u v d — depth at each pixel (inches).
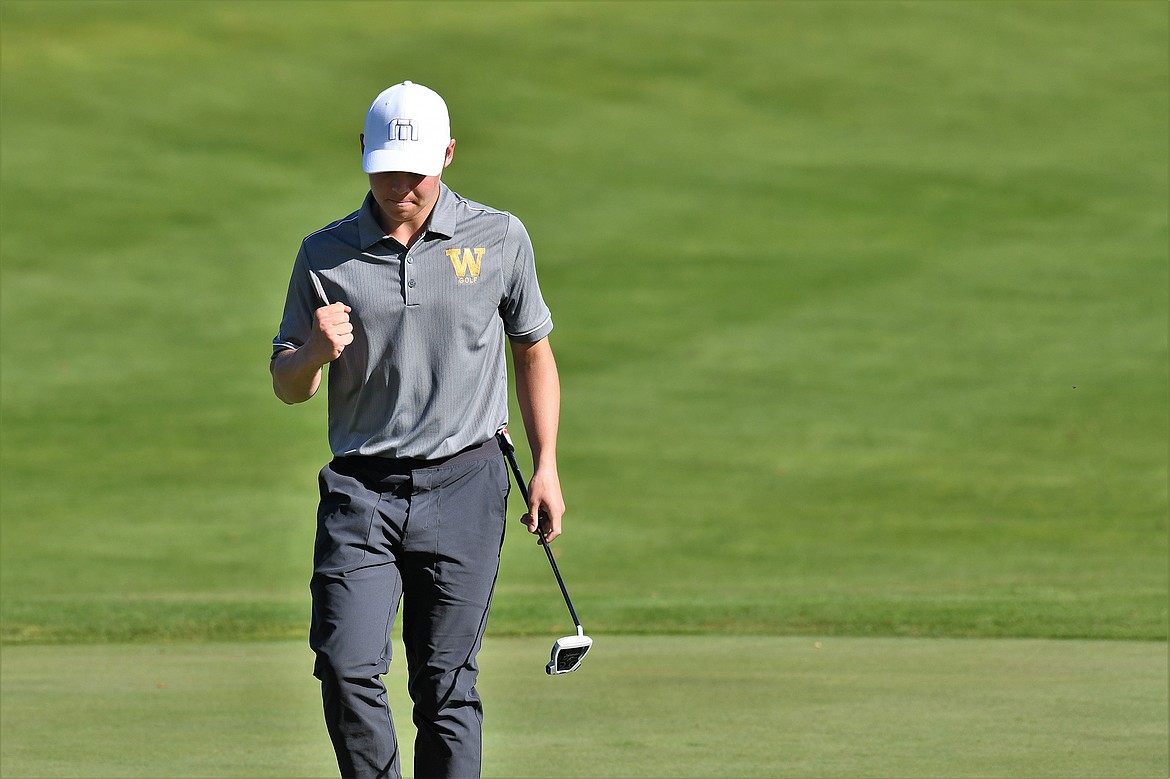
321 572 549.0
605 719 812.0
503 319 577.3
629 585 1509.6
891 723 799.7
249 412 2541.8
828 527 1838.1
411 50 5177.2
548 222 3740.2
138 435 2390.5
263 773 699.4
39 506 1983.3
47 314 3063.5
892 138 4505.4
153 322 3041.3
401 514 550.9
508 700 864.9
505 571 1610.5
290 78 4881.9
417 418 550.3
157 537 1813.5
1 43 5078.7
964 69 5123.0
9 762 718.5
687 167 4217.5
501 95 4783.5
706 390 2593.5
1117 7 5723.4
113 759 724.7
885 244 3575.3
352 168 4170.8
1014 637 1109.1
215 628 1205.7
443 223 546.6
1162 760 716.0
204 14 5516.7
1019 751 733.9
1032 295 3157.0
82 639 1147.9
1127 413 2400.3
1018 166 4242.1
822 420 2413.9
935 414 2429.9
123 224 3666.3
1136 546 1697.8
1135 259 3417.8
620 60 5137.8
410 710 842.2
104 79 4798.2
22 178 3959.2
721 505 1962.4
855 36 5398.6
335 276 546.6
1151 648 1045.8
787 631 1152.8
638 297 3186.5
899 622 1193.4
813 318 3029.0
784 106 4781.0
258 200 3887.8
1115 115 4707.2
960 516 1881.2
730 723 800.3
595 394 2576.3
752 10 5659.5
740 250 3535.9
